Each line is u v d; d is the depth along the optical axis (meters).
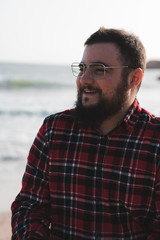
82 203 1.75
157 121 1.78
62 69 71.00
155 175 1.68
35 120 15.14
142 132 1.74
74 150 1.80
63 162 1.81
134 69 1.84
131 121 1.78
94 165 1.75
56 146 1.85
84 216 1.74
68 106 20.44
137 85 1.89
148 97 25.95
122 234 1.70
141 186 1.68
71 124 1.87
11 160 8.36
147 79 50.62
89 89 1.78
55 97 25.86
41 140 1.92
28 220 1.78
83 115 1.77
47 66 83.06
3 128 12.82
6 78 37.69
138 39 1.89
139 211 1.70
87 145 1.79
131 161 1.70
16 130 12.56
